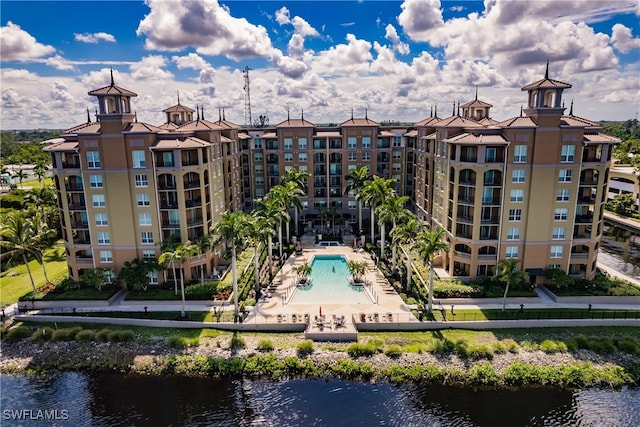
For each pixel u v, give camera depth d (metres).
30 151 189.25
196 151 56.47
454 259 57.50
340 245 76.81
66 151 53.31
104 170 53.47
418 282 56.94
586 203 53.97
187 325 48.12
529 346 43.75
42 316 49.81
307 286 58.81
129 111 55.88
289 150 87.06
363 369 40.81
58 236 84.00
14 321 49.81
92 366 42.69
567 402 37.28
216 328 48.00
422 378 40.12
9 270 66.62
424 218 74.75
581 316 48.47
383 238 66.81
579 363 41.50
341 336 45.41
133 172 53.75
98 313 50.44
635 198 100.31
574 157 52.38
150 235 55.78
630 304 51.81
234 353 43.62
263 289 56.78
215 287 54.16
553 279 53.44
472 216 55.59
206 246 54.56
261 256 69.00
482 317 48.34
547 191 53.25
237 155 83.19
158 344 45.28
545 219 54.06
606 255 73.56
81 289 55.25
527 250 55.06
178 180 54.16
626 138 184.50
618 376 40.00
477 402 37.34
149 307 52.25
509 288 53.50
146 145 53.03
